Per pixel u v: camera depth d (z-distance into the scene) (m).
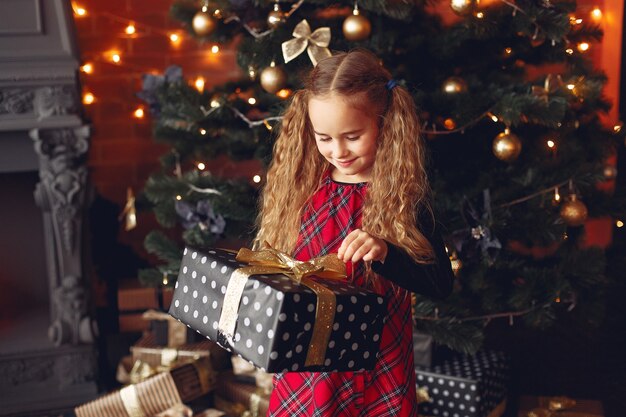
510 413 2.53
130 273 3.05
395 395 1.37
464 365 2.40
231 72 3.36
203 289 1.34
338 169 1.45
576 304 2.39
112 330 2.95
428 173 1.52
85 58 3.20
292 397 1.40
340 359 1.24
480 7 2.16
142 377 2.54
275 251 1.32
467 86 2.28
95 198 2.83
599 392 2.66
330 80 1.31
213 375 2.50
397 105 1.38
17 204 3.03
